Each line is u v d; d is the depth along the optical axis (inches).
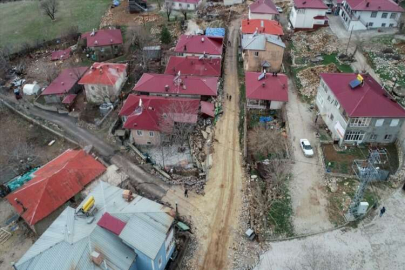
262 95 2785.4
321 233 1985.7
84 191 2265.0
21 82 3622.0
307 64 3329.2
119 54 3917.3
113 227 1656.0
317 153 2440.9
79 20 4744.1
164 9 4699.8
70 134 2878.9
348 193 2166.6
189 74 3196.4
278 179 2191.2
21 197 2166.6
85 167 2352.4
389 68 3127.5
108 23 4517.7
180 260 1891.0
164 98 2787.9
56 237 1662.2
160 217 1754.4
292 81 3147.1
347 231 1987.0
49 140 2881.4
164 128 2571.4
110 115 3004.4
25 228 2169.0
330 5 4210.1
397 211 2062.0
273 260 1878.7
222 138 2613.2
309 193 2187.5
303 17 3777.1
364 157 2374.5
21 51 4097.0
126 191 1872.5
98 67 3208.7
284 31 3873.0
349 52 3383.4
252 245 1955.0
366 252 1884.8
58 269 1529.3
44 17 4894.2
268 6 3929.6
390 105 2315.5
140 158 2551.7
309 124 2684.5
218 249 1943.9
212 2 4847.4
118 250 1631.4
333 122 2532.0
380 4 3604.8
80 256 1553.9
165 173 2388.0
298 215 2076.8
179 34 4057.6
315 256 1872.5
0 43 4328.3
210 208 2148.1
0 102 3312.0
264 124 2714.1
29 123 3095.5
